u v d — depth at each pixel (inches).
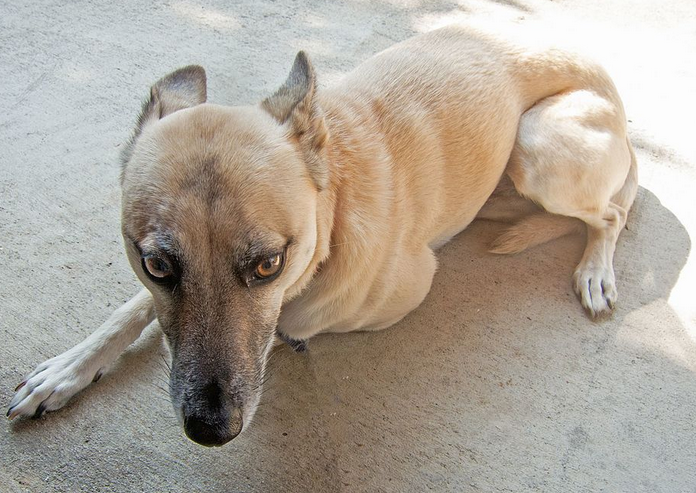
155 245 23.4
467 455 27.9
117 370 29.4
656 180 37.4
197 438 23.1
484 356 30.8
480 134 31.5
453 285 33.3
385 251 29.1
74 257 32.7
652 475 27.5
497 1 50.5
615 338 31.4
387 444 28.1
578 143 32.0
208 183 23.4
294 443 28.0
